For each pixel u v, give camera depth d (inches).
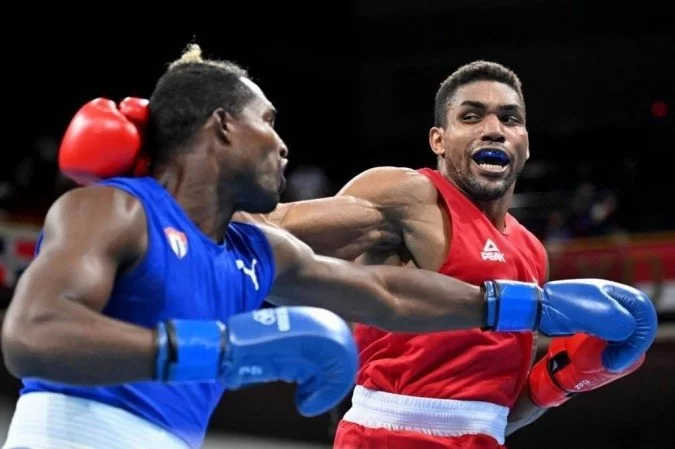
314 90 603.5
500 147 126.5
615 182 471.5
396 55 586.6
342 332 80.5
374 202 127.0
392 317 104.6
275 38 589.3
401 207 127.1
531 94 554.3
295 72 601.6
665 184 477.4
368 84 592.4
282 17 582.6
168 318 82.6
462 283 108.0
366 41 591.5
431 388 122.0
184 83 87.6
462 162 127.7
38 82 554.9
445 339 121.3
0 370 293.9
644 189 463.2
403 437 121.4
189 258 84.7
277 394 293.0
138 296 81.7
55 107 554.6
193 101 86.9
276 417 291.6
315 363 79.7
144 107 90.0
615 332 109.0
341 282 100.7
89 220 78.7
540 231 404.2
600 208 402.3
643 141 516.1
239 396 296.5
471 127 127.7
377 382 125.0
